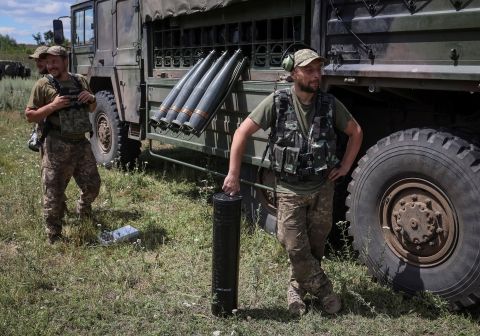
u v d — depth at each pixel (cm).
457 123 356
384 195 353
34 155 783
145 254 430
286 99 306
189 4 503
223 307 327
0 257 420
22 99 1427
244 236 449
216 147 500
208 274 392
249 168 475
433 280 331
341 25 362
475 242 308
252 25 452
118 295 356
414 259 341
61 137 441
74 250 430
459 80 304
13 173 662
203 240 455
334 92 394
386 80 340
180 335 311
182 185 625
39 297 352
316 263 328
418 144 329
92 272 394
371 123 420
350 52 360
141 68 616
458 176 312
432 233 328
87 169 464
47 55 432
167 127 498
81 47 778
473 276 311
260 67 451
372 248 360
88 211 485
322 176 312
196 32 534
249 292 362
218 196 317
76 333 313
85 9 755
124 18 647
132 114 640
